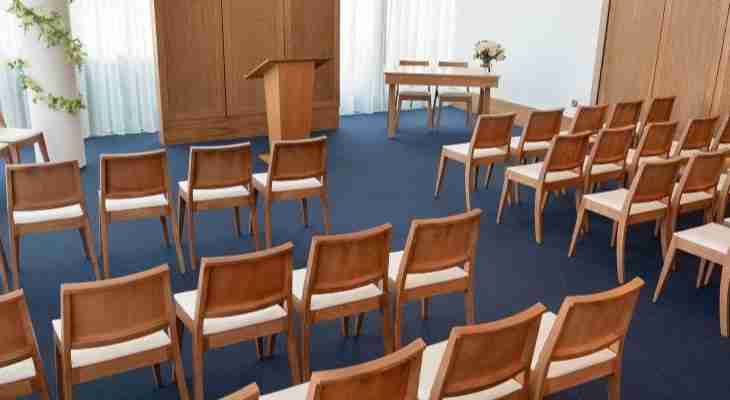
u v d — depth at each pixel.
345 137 8.37
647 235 5.29
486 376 2.30
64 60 6.29
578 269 4.62
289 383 3.24
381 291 3.22
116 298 2.49
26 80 6.20
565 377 2.55
